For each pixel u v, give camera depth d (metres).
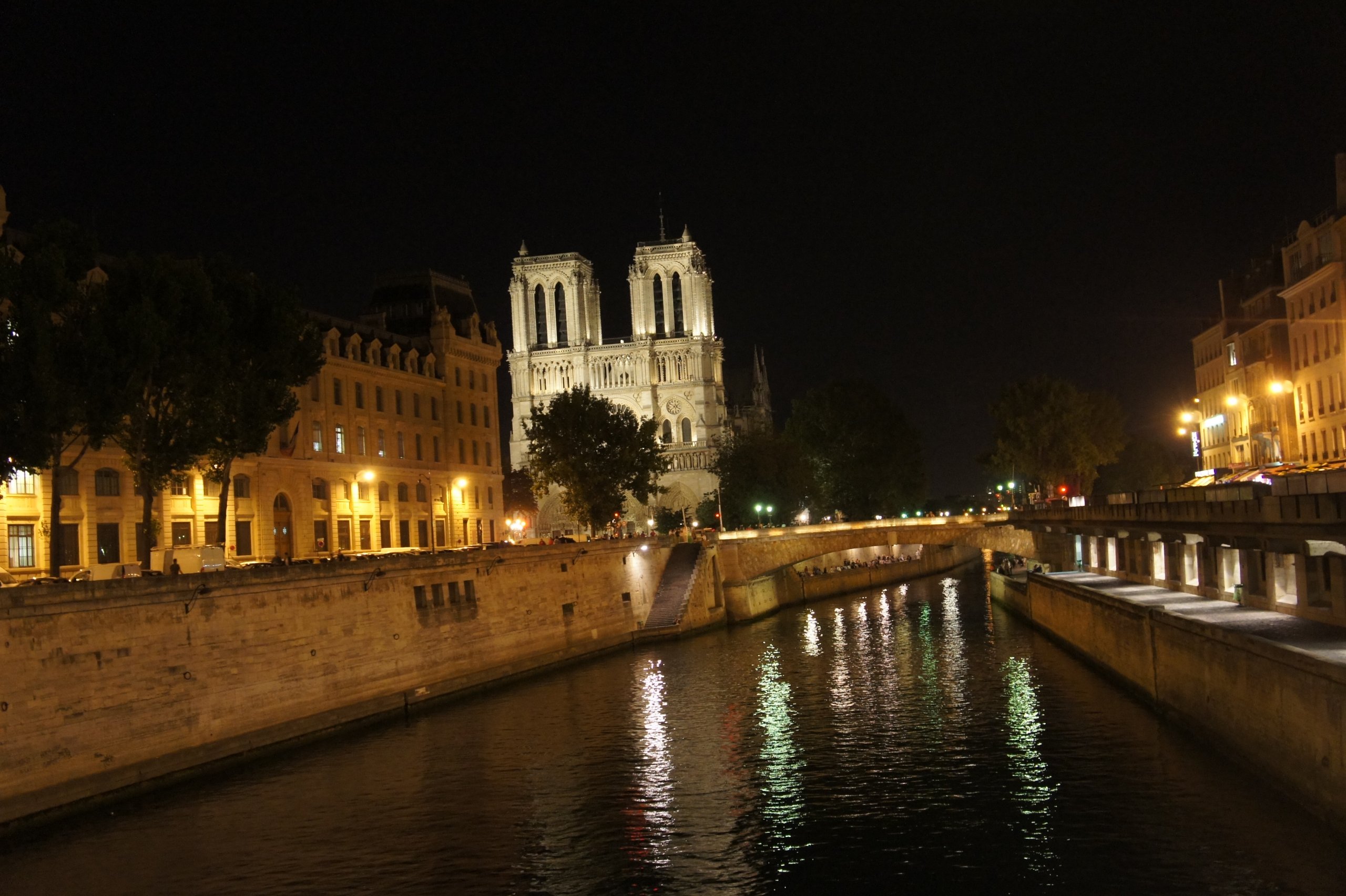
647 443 124.06
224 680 54.97
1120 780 46.28
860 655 86.25
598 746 58.28
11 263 54.66
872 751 54.81
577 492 121.06
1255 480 83.19
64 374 55.16
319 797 49.75
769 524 163.75
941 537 128.25
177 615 52.53
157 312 60.38
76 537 75.19
